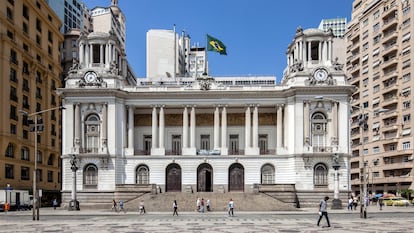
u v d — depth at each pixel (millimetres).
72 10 125000
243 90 72125
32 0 83062
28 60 82000
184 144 72438
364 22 110688
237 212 56469
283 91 71688
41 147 85688
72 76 71438
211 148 74875
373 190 102438
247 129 72500
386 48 101000
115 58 74938
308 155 68625
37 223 38500
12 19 76250
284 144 72312
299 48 72688
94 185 69125
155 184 67125
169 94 72438
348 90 69750
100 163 69500
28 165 79750
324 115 70688
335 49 132500
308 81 70188
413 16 92125
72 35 108938
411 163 89500
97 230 31312
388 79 98938
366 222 37469
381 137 100125
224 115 72875
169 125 75125
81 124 70688
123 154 71562
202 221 40219
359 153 109500
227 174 71125
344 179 68750
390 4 100250
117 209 61000
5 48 72875
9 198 64062
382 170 98250
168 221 40375
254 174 70938
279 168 70875
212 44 80750
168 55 150125
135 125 75250
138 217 46969
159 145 72625
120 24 165625
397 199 78312
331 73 70375
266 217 45906
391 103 96875
